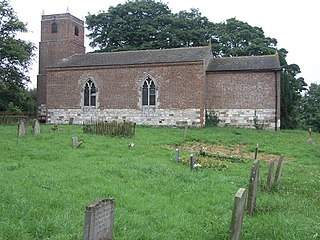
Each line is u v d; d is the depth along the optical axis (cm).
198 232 696
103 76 3897
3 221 674
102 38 5634
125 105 3819
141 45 5259
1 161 1358
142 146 2042
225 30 5528
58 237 626
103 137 2353
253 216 826
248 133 3044
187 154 1880
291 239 664
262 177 1337
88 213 541
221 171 1470
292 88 4841
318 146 2492
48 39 4603
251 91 3581
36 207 779
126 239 645
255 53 5078
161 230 705
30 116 4328
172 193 1020
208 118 3659
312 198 1034
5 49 3953
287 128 4475
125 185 1075
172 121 3647
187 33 5231
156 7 5769
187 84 3603
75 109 3988
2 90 4266
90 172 1225
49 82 4081
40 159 1466
